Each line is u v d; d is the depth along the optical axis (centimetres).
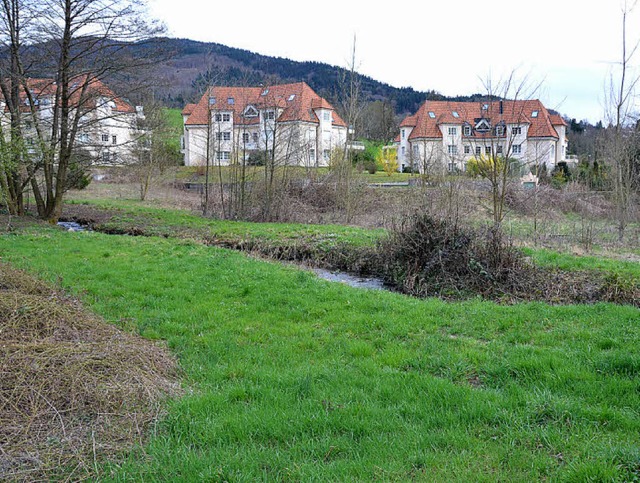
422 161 2784
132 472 398
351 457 424
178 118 5606
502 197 1525
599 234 1825
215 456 420
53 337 603
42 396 477
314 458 424
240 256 1409
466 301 999
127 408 487
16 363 516
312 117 4972
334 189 2638
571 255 1367
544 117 4769
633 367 580
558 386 554
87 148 2362
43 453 412
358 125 4125
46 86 2072
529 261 1201
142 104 2675
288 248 1633
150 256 1370
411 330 783
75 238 1681
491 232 1186
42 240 1609
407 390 547
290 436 456
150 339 731
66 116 2039
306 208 2494
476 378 598
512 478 387
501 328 795
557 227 1936
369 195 2694
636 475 378
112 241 1631
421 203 1803
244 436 454
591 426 462
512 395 530
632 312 834
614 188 2181
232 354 668
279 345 709
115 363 557
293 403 520
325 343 718
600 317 812
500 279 1137
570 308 874
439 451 429
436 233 1216
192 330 771
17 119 1944
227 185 2817
